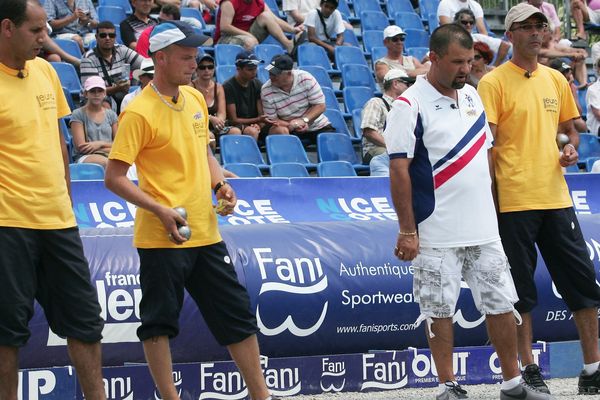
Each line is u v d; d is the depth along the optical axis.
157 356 7.77
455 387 8.34
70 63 17.34
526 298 9.40
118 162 7.62
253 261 10.05
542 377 10.18
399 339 10.60
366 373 10.22
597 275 11.40
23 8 6.96
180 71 7.76
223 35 19.19
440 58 8.19
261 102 16.72
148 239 7.75
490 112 9.40
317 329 10.18
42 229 7.15
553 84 9.68
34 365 9.11
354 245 10.55
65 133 15.40
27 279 7.10
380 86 18.66
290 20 21.22
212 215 7.97
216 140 15.94
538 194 9.35
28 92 7.16
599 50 21.27
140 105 7.72
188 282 8.05
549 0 23.98
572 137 9.97
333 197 12.77
